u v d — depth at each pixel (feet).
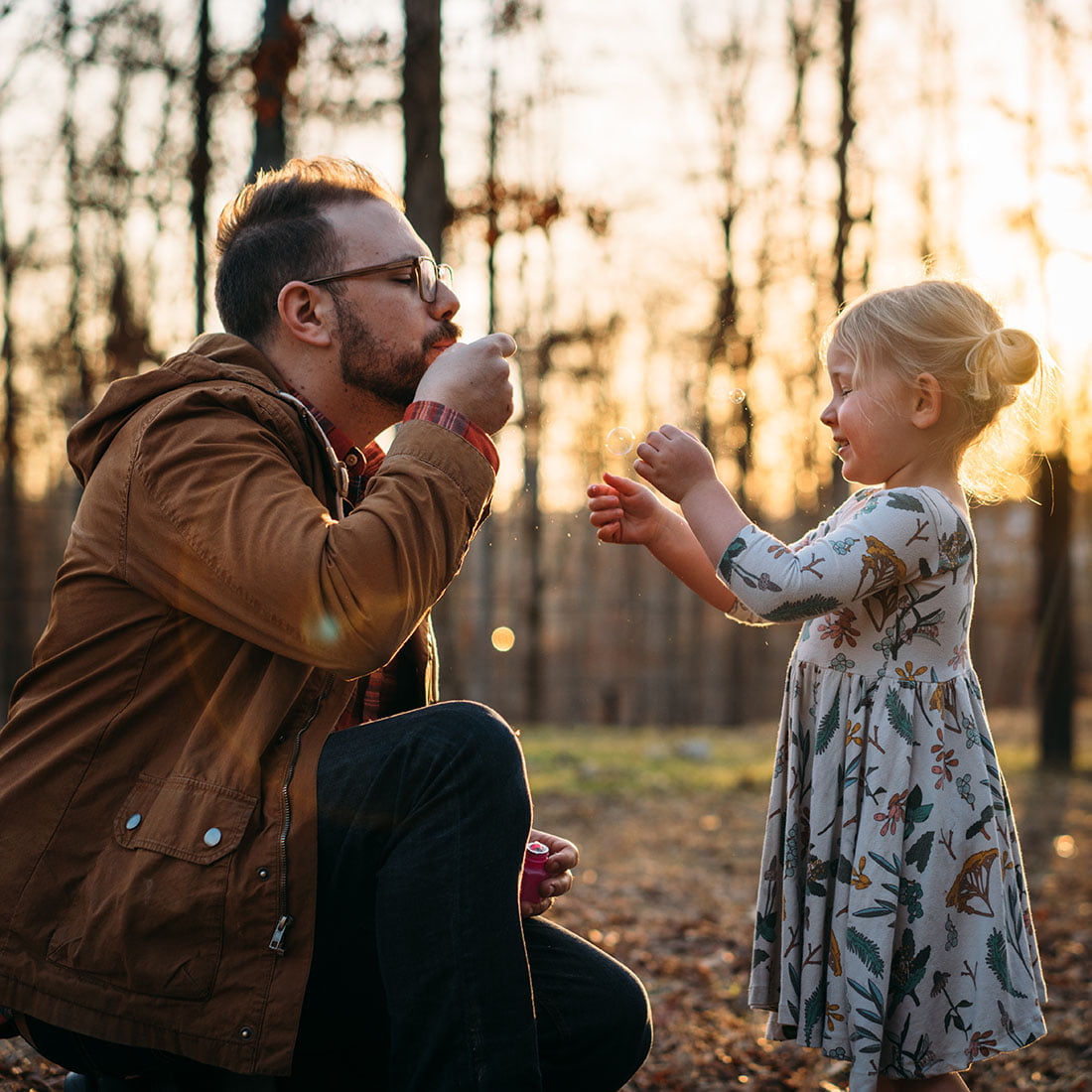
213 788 5.14
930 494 6.74
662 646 62.18
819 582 6.44
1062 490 35.50
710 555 6.84
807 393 50.24
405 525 5.33
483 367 5.80
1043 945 14.35
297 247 6.15
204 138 27.58
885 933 6.37
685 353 52.01
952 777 6.59
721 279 50.52
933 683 6.67
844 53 41.78
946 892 6.48
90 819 5.27
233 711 5.37
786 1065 9.82
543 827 23.80
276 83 22.36
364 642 5.21
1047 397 7.68
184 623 5.46
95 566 5.49
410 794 5.17
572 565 61.93
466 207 23.94
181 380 5.76
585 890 17.57
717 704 62.90
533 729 48.37
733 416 48.08
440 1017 4.94
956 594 6.75
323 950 5.29
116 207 33.09
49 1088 7.54
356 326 6.14
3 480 50.01
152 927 4.99
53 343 41.78
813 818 6.72
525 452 51.65
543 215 24.49
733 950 14.24
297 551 5.14
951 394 6.88
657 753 36.19
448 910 5.00
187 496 5.32
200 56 27.30
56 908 5.16
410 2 22.59
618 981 5.95
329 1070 5.65
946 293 7.05
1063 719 35.86
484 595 56.49
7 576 48.93
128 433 5.61
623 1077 5.96
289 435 5.74
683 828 23.88
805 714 6.95
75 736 5.35
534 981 5.82
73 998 5.04
